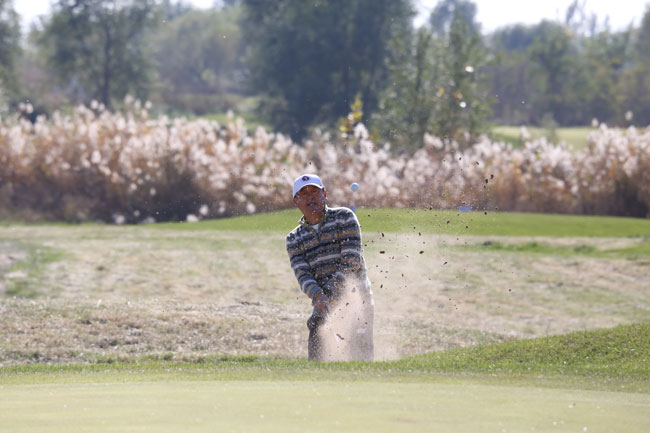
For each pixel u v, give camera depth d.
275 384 14.32
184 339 34.53
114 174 112.69
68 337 33.81
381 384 14.34
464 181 99.88
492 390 13.49
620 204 118.19
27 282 50.12
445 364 21.47
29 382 16.06
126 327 35.94
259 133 116.94
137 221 113.44
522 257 66.19
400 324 40.09
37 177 118.69
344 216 22.28
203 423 9.19
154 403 11.02
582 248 72.25
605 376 18.17
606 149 120.31
